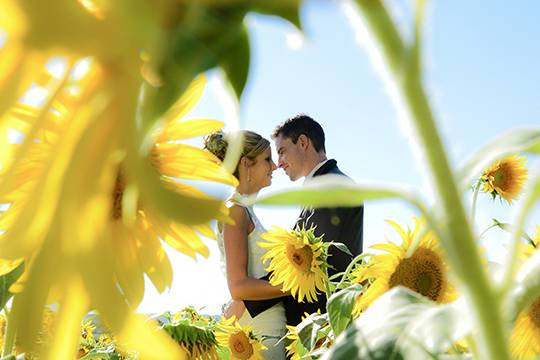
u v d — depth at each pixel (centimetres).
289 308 267
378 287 147
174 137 80
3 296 77
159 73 35
